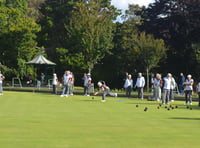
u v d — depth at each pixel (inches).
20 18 2571.4
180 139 506.6
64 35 2815.0
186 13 2667.3
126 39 2586.1
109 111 870.4
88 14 2488.9
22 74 2544.3
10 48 2498.8
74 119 700.7
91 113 816.3
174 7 2721.5
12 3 2778.1
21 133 532.1
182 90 1850.4
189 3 2677.2
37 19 3585.1
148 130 581.6
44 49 2847.0
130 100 1315.2
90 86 1604.3
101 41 2453.2
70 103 1091.3
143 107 1008.9
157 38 2652.6
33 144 452.8
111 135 527.2
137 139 500.1
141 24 2775.6
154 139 502.6
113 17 2871.6
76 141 476.7
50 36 2901.1
